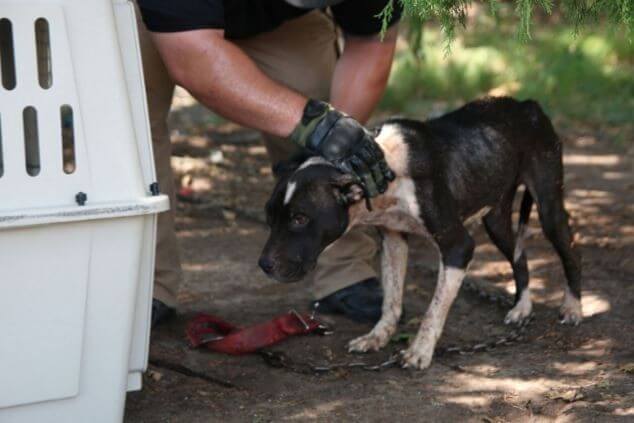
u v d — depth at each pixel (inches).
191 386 168.2
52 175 132.6
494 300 206.8
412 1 140.7
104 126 135.0
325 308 203.9
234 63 161.3
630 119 378.0
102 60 134.3
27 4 130.2
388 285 185.2
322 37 197.3
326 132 159.9
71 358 136.6
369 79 184.1
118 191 136.4
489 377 169.9
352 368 175.0
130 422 153.9
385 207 172.6
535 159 193.6
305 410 158.2
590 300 204.7
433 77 423.8
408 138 171.5
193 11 159.9
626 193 288.8
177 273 198.8
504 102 192.2
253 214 274.2
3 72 151.3
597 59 448.5
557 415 154.3
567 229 194.4
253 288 220.1
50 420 138.4
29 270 131.6
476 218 187.8
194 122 383.9
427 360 174.4
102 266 135.5
